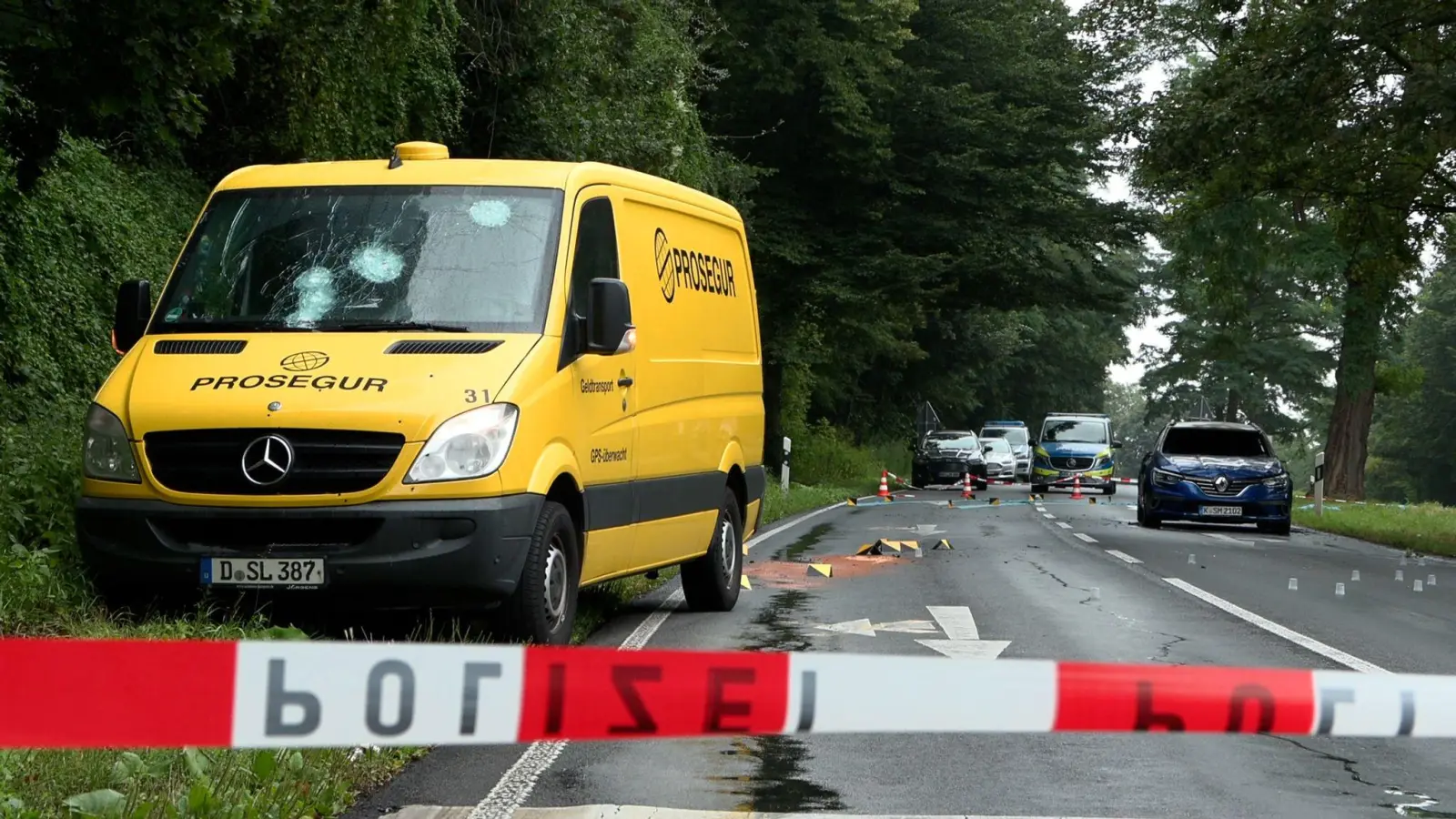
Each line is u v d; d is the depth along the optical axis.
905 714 4.18
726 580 14.40
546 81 27.34
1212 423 33.03
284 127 21.34
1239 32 29.02
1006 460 69.94
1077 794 7.31
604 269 11.69
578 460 10.86
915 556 21.45
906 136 49.81
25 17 10.91
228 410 9.77
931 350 81.75
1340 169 30.38
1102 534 28.08
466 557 9.63
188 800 6.21
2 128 11.98
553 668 4.08
